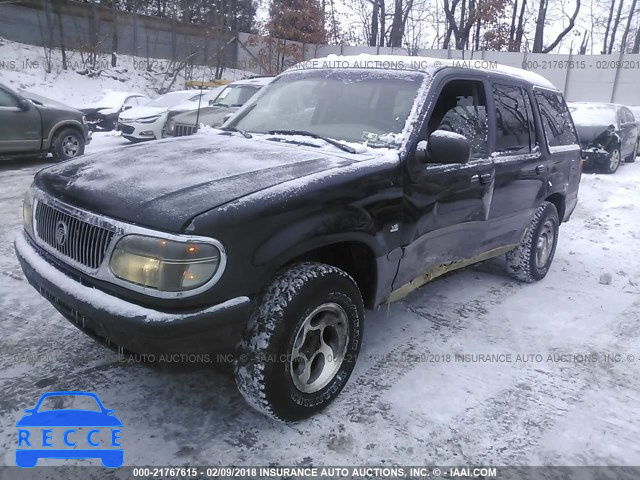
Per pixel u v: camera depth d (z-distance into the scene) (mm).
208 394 3109
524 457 2730
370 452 2703
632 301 4941
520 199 4637
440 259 3867
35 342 3570
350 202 2898
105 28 25141
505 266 5762
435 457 2695
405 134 3387
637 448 2838
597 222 7980
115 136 15047
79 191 2779
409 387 3289
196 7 29109
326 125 3760
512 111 4574
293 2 25734
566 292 5105
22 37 22906
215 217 2398
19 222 6230
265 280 2566
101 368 3305
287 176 2812
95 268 2557
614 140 12750
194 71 26141
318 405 2924
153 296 2354
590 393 3340
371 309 3355
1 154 9508
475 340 3973
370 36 30031
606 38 36438
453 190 3691
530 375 3514
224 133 3945
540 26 30781
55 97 20141
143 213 2455
